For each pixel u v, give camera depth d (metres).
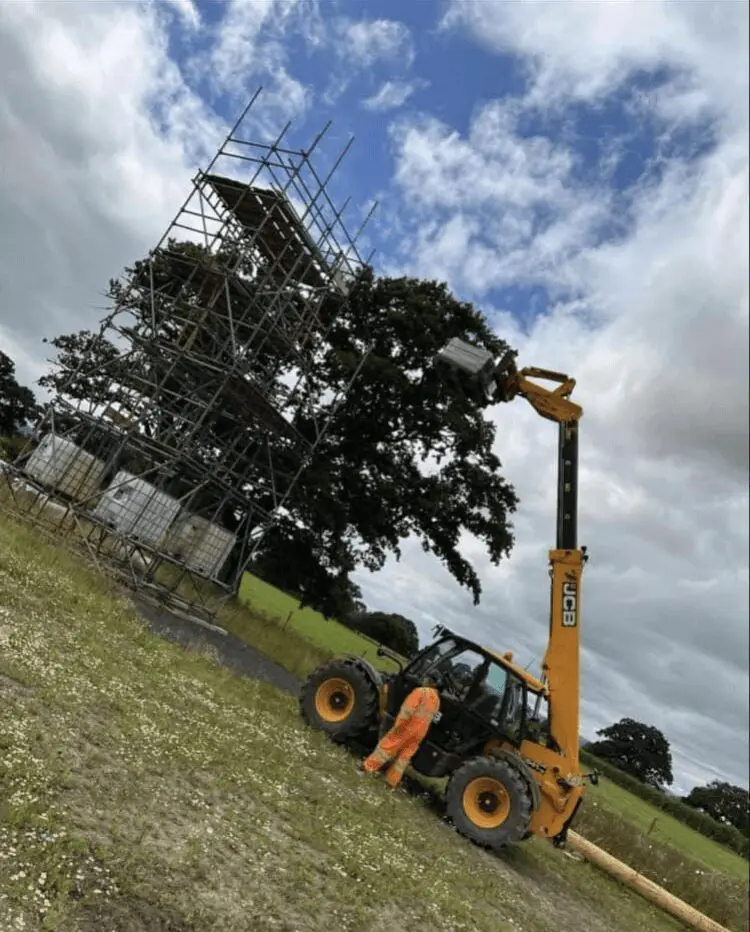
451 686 11.57
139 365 19.92
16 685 6.77
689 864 16.70
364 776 10.32
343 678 12.00
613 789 40.44
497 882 8.95
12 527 14.88
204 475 18.41
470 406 28.81
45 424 19.03
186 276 21.05
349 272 22.55
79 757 5.95
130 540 17.17
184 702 9.14
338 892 5.96
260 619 25.06
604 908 11.20
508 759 10.84
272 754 8.86
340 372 27.91
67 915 4.07
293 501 26.84
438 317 28.31
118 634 11.04
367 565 31.19
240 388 18.53
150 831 5.37
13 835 4.47
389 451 30.19
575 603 11.63
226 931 4.60
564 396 12.38
